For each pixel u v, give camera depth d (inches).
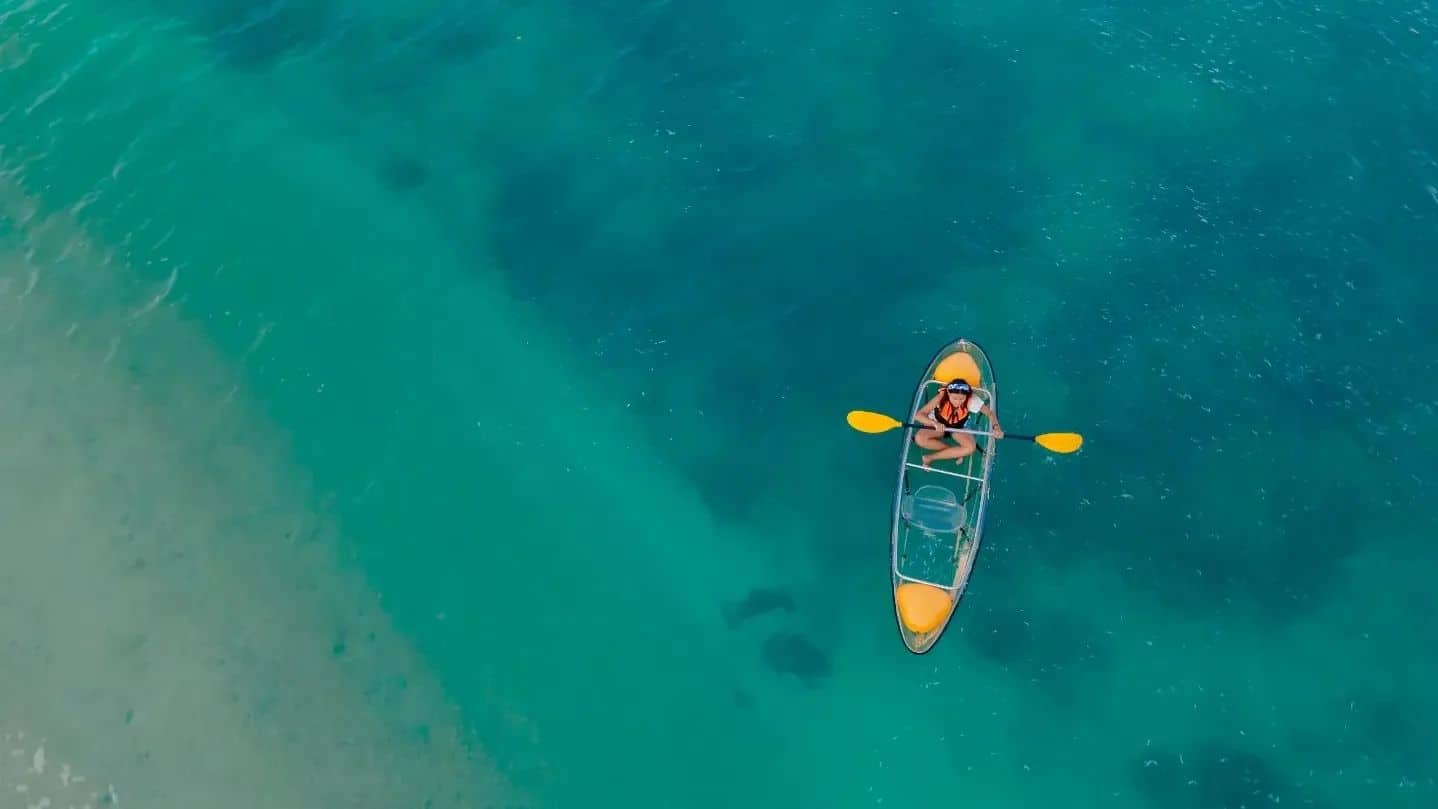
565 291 955.3
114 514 836.0
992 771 724.7
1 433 874.8
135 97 1088.8
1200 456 816.9
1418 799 686.5
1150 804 701.9
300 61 1122.7
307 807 713.6
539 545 835.4
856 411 804.0
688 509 848.3
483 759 738.2
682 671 778.2
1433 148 973.2
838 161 1005.8
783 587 807.1
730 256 959.6
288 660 770.8
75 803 707.4
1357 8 1086.4
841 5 1125.1
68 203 1012.5
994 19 1101.7
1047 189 971.9
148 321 944.3
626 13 1146.0
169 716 743.1
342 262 981.2
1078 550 784.9
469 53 1123.3
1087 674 745.6
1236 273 906.1
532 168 1030.4
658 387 902.4
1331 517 789.2
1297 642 746.8
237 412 895.1
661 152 1026.7
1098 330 883.4
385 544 831.1
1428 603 754.8
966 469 797.2
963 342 837.2
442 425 892.6
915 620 730.8
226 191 1024.2
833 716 753.0
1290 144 984.3
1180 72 1042.7
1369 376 847.1
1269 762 706.2
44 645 770.8
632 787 730.8
